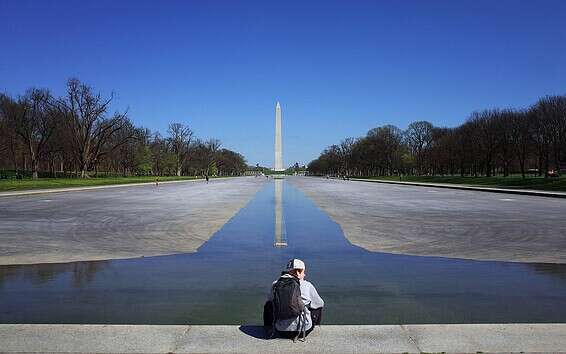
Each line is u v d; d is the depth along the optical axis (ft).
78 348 21.21
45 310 28.30
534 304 29.48
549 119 267.59
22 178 280.72
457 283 34.78
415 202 118.42
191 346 21.45
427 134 440.45
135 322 26.20
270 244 52.49
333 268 39.96
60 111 306.96
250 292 32.48
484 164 340.18
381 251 48.16
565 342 21.65
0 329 23.56
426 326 23.82
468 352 20.61
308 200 126.72
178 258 44.45
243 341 22.00
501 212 89.40
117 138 390.42
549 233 60.29
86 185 234.17
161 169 519.19
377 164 490.49
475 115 339.16
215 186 250.37
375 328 23.56
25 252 47.26
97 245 51.65
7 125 286.87
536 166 383.45
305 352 20.72
